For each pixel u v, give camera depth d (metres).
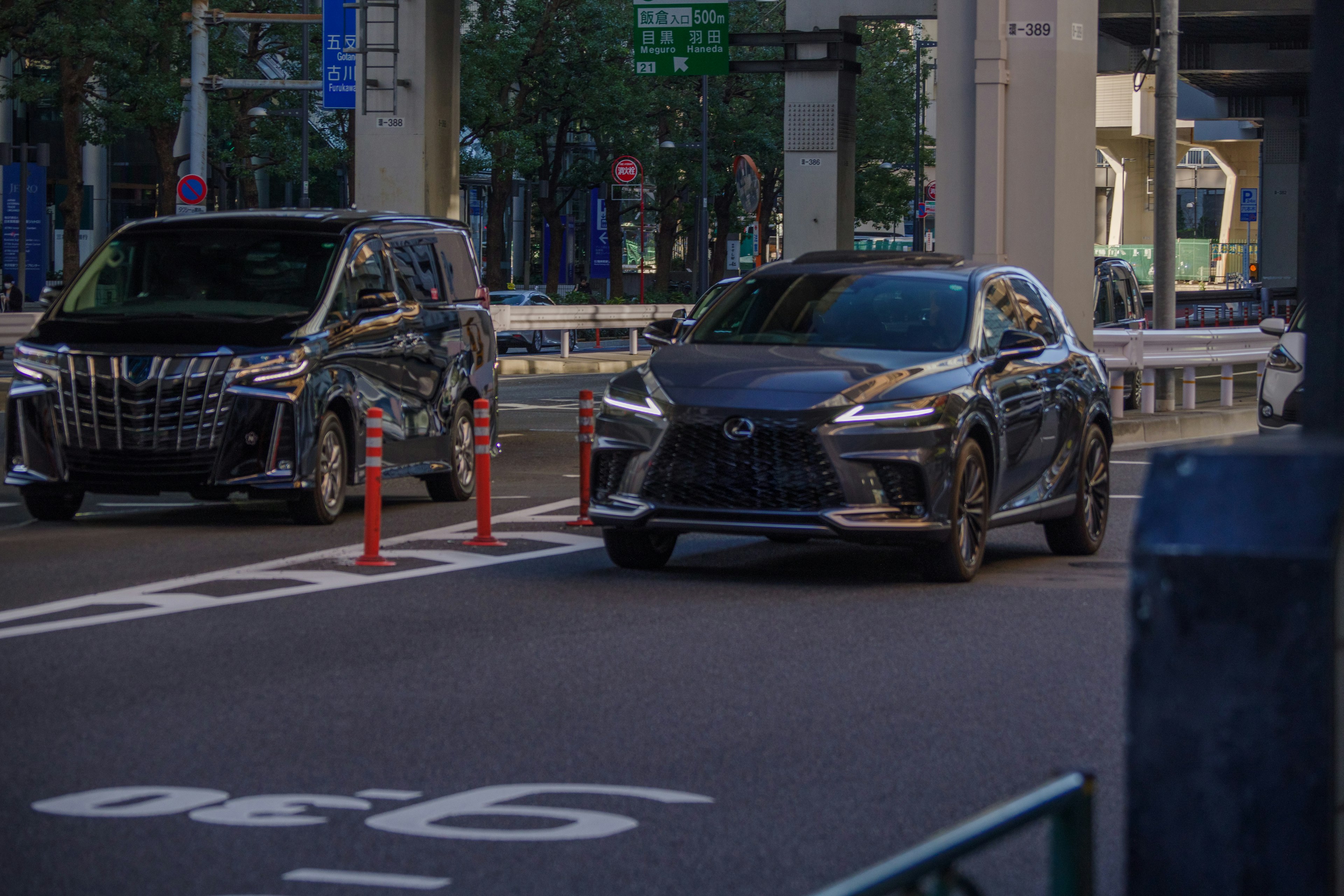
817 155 56.34
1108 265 52.41
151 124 88.62
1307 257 9.16
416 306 29.95
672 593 21.09
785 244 56.88
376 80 53.34
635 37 66.69
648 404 21.56
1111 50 85.38
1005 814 4.65
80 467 26.34
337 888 9.84
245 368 26.08
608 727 14.00
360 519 28.22
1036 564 24.47
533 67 101.94
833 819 11.36
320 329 27.00
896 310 23.44
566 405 53.81
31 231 92.62
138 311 27.20
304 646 17.36
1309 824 5.27
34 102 97.81
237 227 28.31
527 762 12.84
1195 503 5.42
